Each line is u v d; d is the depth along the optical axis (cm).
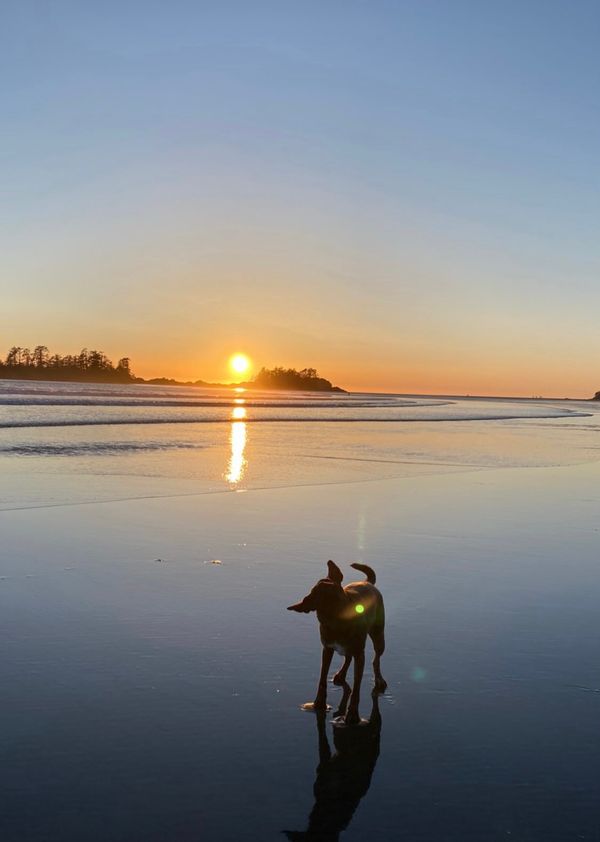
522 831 450
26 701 604
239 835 441
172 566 1038
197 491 1727
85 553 1100
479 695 642
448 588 965
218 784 494
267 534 1265
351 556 1127
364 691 646
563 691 652
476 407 11600
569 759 536
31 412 4631
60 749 530
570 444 3594
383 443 3269
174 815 457
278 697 630
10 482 1781
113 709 595
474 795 488
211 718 586
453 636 786
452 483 1995
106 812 457
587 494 1866
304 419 5156
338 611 598
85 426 3681
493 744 555
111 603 867
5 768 502
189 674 670
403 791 492
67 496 1605
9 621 796
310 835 443
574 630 812
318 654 733
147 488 1752
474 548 1205
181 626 796
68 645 731
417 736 567
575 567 1095
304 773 511
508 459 2733
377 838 441
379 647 668
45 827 440
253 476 2025
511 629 812
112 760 518
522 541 1270
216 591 926
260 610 858
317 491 1781
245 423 4453
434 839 442
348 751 541
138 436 3195
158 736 554
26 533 1225
